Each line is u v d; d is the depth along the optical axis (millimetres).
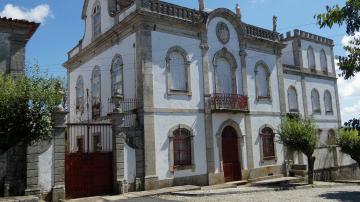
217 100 20859
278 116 24922
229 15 22688
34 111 12492
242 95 22375
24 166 14367
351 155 25141
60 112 15250
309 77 30797
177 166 18797
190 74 20312
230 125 21703
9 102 12156
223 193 16641
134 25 19297
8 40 15352
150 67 18672
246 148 22312
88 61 25391
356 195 16578
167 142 18656
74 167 16078
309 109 30062
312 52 31797
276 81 25422
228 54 22406
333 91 33125
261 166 23000
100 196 16016
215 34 21984
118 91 21000
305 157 25906
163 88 19047
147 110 18109
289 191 18312
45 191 14586
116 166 16688
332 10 6727
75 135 26547
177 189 17406
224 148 21297
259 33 24812
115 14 21859
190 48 20625
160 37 19406
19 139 12500
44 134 12977
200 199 14945
